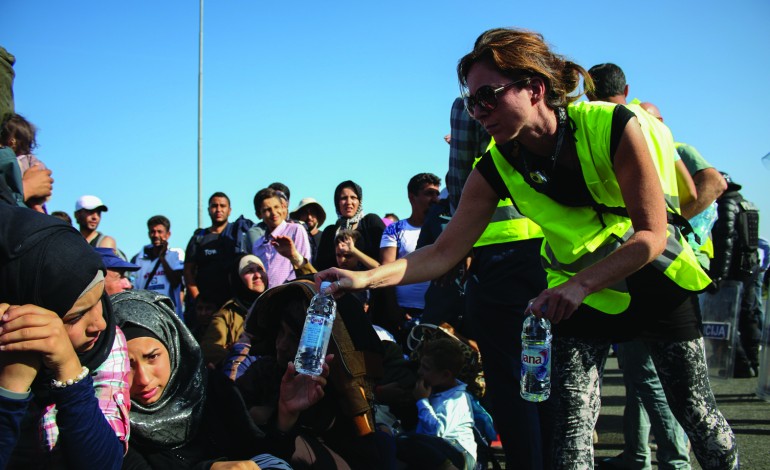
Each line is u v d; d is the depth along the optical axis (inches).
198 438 104.7
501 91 91.5
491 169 107.3
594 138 93.9
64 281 72.4
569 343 104.3
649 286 99.7
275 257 246.7
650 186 92.1
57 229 74.0
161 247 330.0
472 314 136.8
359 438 113.4
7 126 121.7
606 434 195.6
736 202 234.7
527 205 104.3
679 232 102.3
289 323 115.0
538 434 128.6
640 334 102.8
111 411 87.6
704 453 103.8
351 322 115.3
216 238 276.2
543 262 110.3
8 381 69.7
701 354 103.3
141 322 100.0
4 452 69.6
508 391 129.8
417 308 226.4
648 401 138.7
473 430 163.0
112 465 78.5
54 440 80.7
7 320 68.9
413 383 167.5
